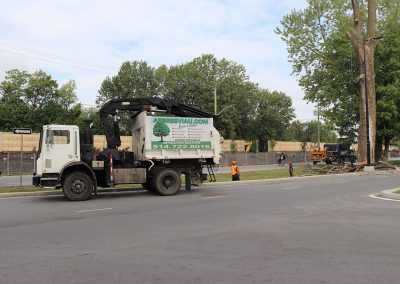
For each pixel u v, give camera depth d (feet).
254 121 305.53
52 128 53.31
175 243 25.95
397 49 137.69
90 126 56.90
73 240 27.32
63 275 19.39
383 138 148.77
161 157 59.06
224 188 68.39
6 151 139.95
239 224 32.71
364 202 46.26
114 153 57.52
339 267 20.35
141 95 263.49
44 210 43.27
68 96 260.01
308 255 22.71
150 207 44.78
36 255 23.22
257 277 18.83
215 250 24.02
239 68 283.59
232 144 228.22
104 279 18.74
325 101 153.07
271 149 266.57
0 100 227.61
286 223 32.89
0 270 20.26
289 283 17.98
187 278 18.78
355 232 28.96
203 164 63.36
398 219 34.42
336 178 89.35
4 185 76.28
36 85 226.38
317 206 43.21
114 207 45.32
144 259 22.15
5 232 30.45
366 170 109.09
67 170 53.98
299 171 112.88
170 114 63.21
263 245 25.20
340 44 143.02
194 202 48.85
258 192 59.36
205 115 64.39
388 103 132.98
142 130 59.67
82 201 51.96
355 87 146.00
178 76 277.64
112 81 267.59
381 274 19.19
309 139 389.80
